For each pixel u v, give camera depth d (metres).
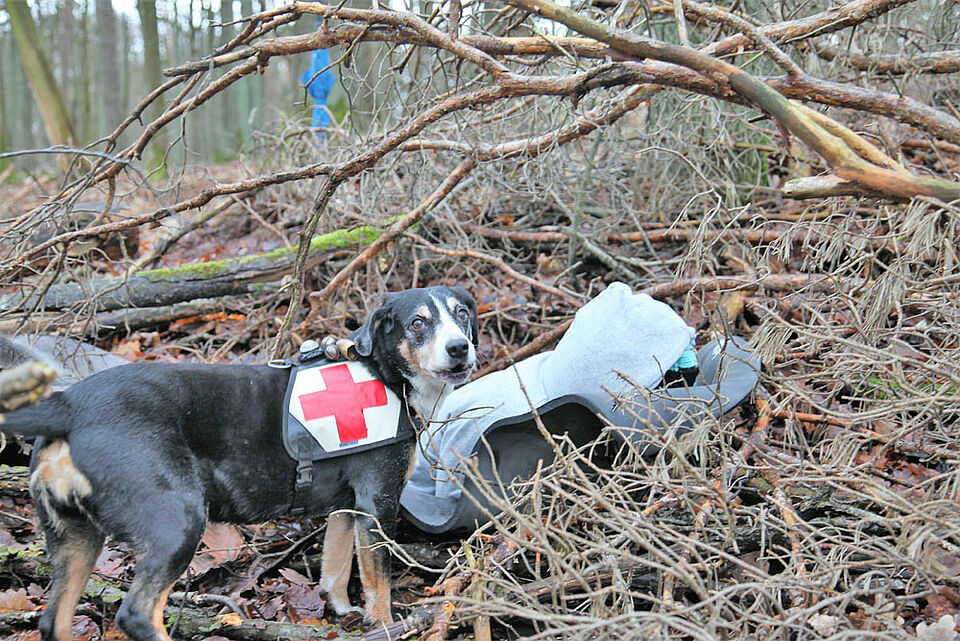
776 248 4.29
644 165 6.41
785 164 6.73
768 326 3.82
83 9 23.14
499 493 3.62
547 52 4.08
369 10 4.08
